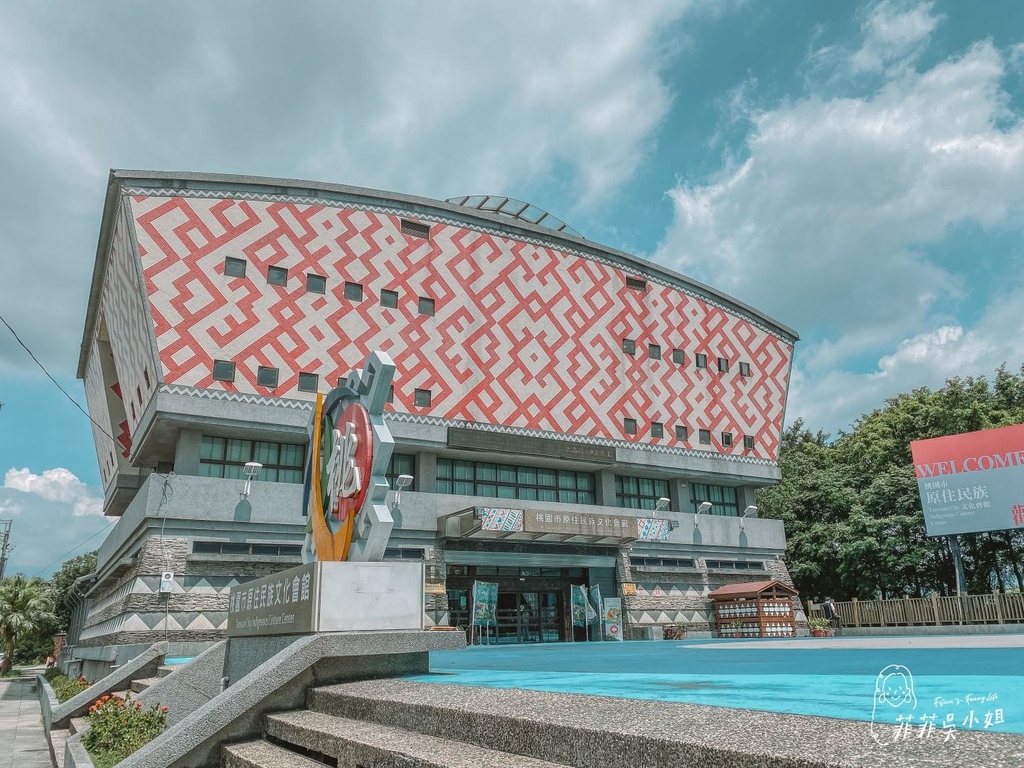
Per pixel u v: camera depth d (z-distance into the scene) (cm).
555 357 3288
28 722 2211
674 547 3394
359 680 791
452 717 505
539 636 2992
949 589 4041
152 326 2442
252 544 2428
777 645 1480
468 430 2950
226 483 2439
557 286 3391
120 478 3334
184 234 2570
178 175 2598
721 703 443
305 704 763
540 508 3053
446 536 2750
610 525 3000
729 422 3788
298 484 2559
